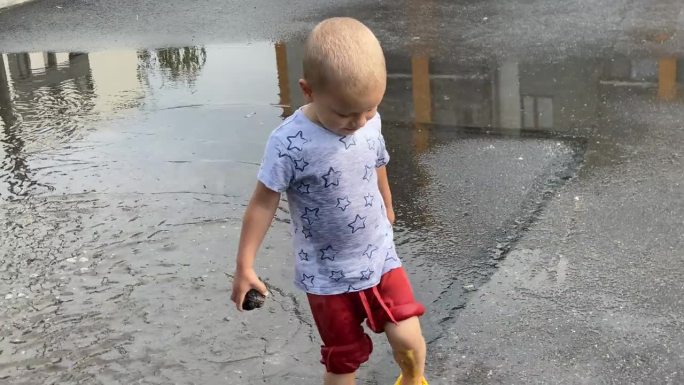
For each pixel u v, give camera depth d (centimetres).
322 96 264
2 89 773
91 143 624
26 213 502
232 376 338
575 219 461
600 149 561
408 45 847
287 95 721
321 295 292
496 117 642
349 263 289
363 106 263
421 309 292
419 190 516
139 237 464
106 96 741
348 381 301
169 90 750
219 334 368
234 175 550
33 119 686
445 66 773
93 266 434
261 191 281
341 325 293
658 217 457
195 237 461
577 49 790
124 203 511
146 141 623
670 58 741
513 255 425
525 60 771
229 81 767
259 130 638
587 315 369
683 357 337
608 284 393
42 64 852
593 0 977
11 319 387
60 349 362
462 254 430
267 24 968
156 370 345
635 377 327
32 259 443
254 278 286
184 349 358
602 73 718
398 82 740
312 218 285
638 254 420
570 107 647
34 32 987
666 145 558
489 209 482
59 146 620
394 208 492
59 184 548
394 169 553
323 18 983
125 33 962
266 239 450
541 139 589
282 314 380
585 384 324
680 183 498
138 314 387
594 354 342
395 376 333
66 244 459
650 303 377
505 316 371
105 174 561
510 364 338
